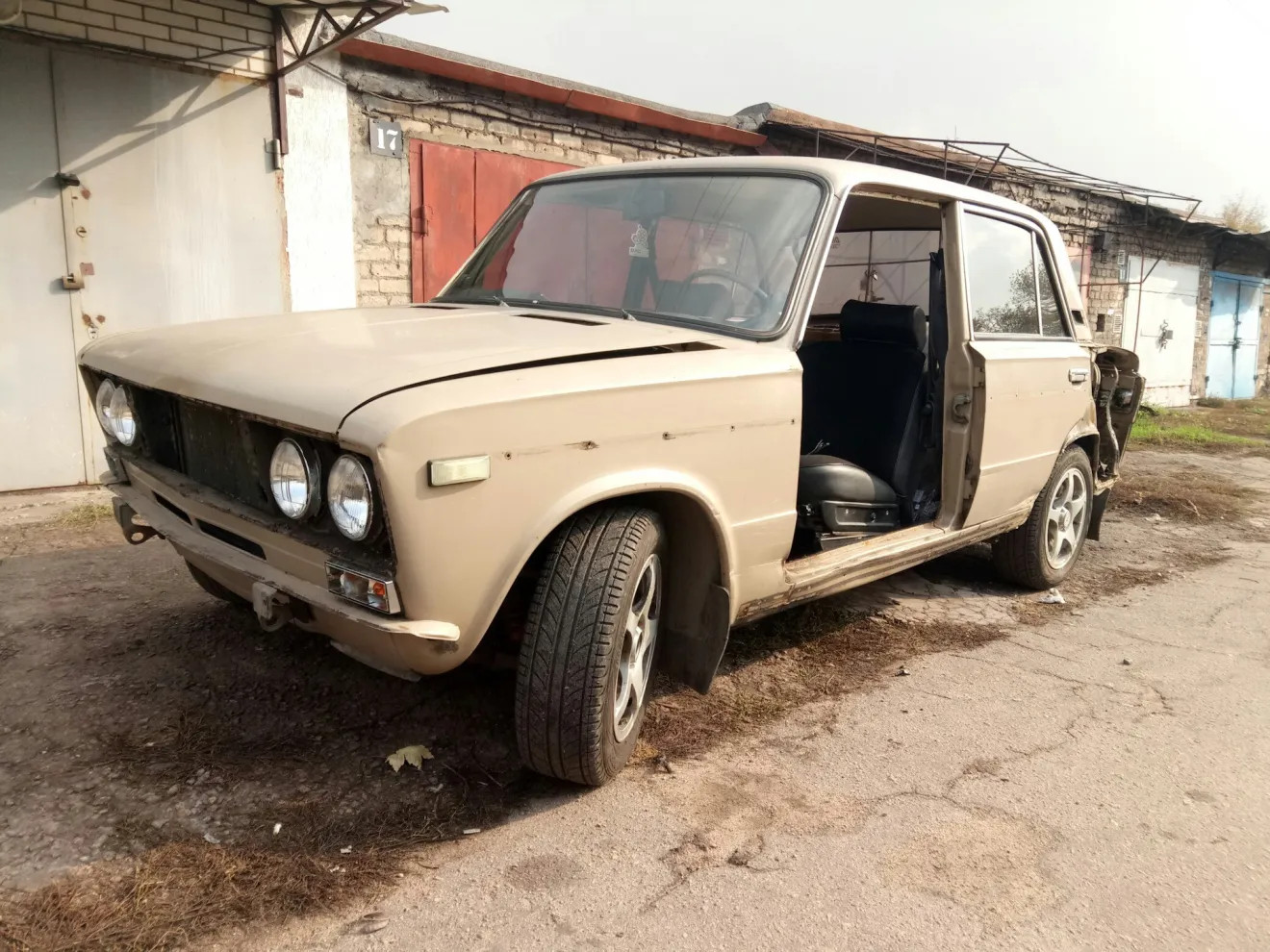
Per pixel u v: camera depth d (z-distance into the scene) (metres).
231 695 3.21
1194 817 2.79
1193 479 9.02
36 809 2.51
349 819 2.55
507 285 3.69
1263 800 2.91
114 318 6.43
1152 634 4.45
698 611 2.94
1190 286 18.72
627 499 2.71
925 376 4.14
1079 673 3.89
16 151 5.89
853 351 4.34
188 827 2.47
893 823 2.68
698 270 3.34
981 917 2.29
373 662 2.51
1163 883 2.46
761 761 3.01
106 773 2.70
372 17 6.79
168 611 3.97
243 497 2.60
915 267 4.77
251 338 2.79
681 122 9.73
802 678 3.70
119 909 2.14
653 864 2.44
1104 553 6.05
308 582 2.38
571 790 2.76
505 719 3.15
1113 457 5.51
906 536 3.82
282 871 2.31
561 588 2.49
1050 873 2.48
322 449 2.28
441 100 8.08
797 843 2.56
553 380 2.38
